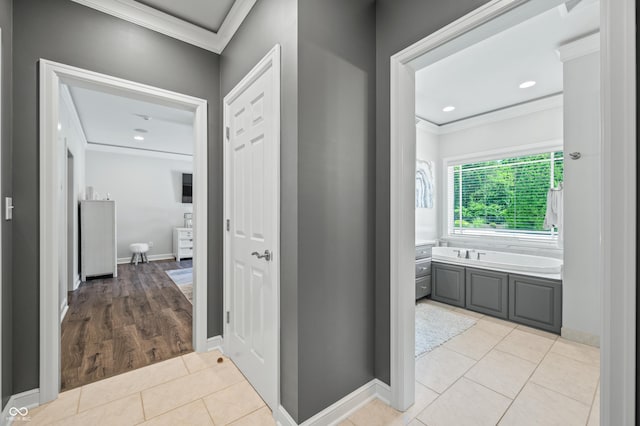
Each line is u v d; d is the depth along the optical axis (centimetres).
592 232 253
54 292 177
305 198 147
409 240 171
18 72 167
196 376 204
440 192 486
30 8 171
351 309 169
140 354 234
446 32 143
